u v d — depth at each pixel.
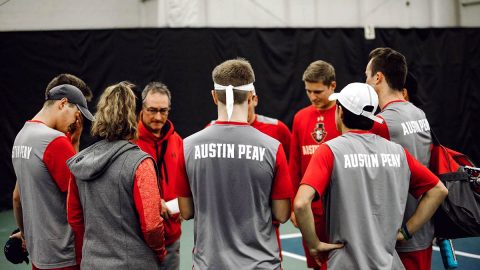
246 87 2.49
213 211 2.41
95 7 9.63
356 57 10.50
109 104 2.50
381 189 2.43
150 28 9.21
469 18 11.44
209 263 2.38
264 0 10.34
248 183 2.40
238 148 2.42
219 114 2.55
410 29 10.80
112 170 2.43
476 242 6.21
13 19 9.18
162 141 3.40
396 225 2.45
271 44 9.91
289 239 6.58
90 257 2.46
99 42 9.01
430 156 2.97
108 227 2.45
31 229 2.84
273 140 2.49
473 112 11.27
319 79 3.91
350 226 2.38
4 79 8.57
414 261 2.81
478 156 11.34
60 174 2.76
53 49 8.80
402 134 2.83
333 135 3.96
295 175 4.16
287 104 10.05
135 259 2.44
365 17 11.01
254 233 2.39
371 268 2.37
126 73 9.14
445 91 11.04
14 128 8.63
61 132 2.93
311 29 10.20
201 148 2.45
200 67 9.53
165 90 3.36
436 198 2.53
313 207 3.73
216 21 10.01
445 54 11.02
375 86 3.03
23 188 2.86
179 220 3.32
